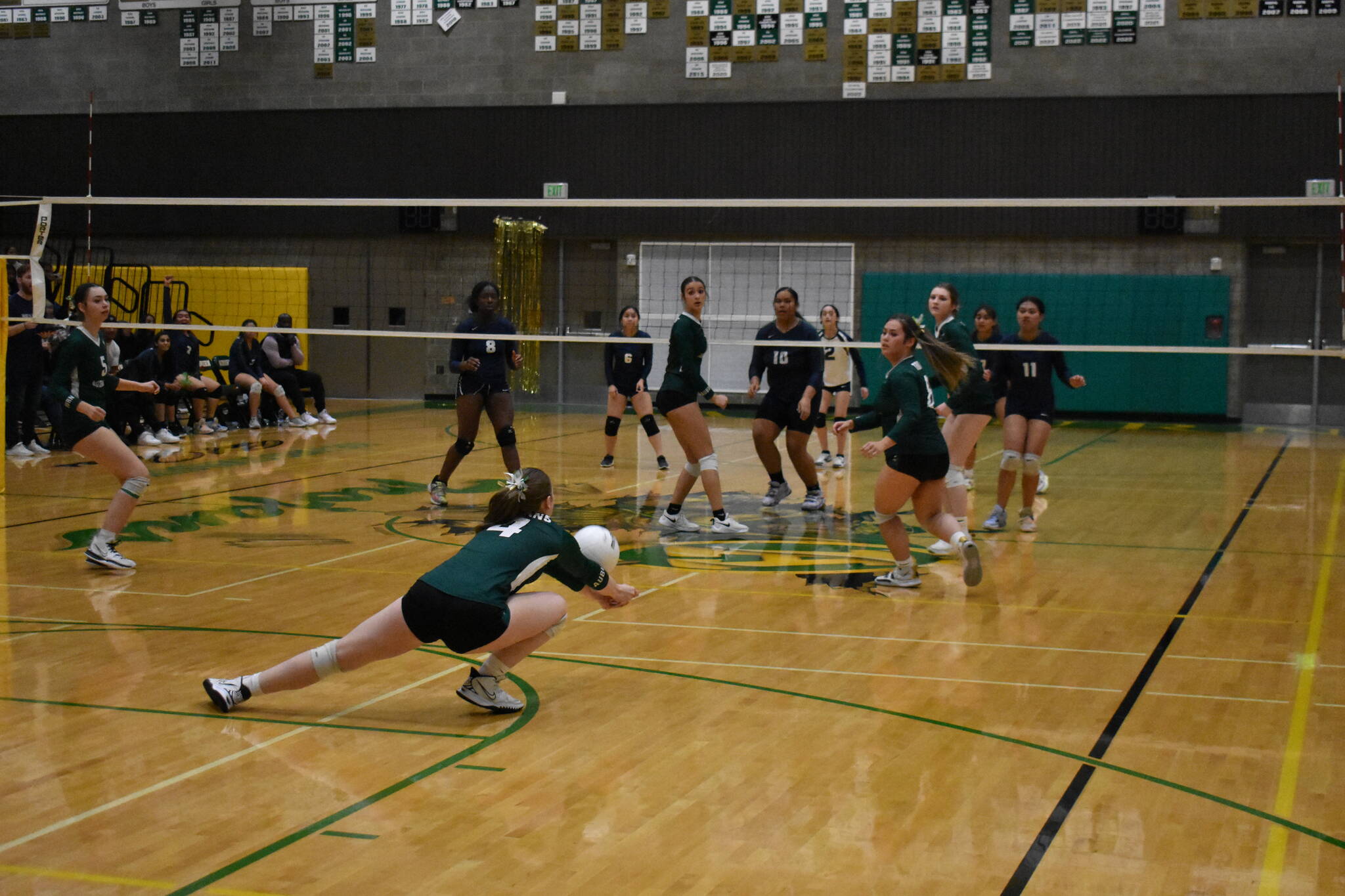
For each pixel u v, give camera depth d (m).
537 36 21.55
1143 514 10.05
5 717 4.53
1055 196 19.45
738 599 6.76
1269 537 8.95
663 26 21.12
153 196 22.36
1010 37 19.98
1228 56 19.30
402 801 3.75
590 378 21.98
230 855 3.33
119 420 14.19
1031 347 8.88
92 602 6.42
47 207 8.68
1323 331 19.31
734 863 3.33
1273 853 3.42
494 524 4.62
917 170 19.92
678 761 4.15
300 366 17.58
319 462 12.81
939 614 6.43
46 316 13.16
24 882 3.14
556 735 4.42
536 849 3.40
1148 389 19.72
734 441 15.99
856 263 20.56
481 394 9.74
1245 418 19.75
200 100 22.77
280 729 4.45
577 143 21.08
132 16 22.83
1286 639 5.96
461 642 4.42
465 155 21.48
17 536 8.30
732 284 21.08
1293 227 18.72
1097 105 19.25
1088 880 3.23
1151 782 3.97
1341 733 4.50
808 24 20.62
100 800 3.72
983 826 3.61
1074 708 4.79
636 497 10.68
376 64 22.12
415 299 22.17
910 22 20.27
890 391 6.79
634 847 3.43
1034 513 9.72
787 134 20.36
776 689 5.04
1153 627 6.18
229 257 22.64
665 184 20.86
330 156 21.89
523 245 21.47
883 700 4.88
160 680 5.03
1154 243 19.47
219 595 6.61
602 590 4.77
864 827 3.59
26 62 23.14
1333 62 18.94
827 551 8.23
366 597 6.59
